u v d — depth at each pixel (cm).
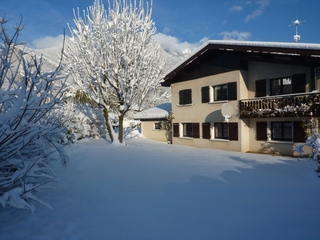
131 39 1712
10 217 411
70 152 1170
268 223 399
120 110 1691
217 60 1667
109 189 576
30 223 390
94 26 1727
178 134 1983
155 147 1647
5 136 341
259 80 1477
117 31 1697
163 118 2164
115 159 1009
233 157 1143
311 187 603
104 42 1680
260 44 1295
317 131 1172
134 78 1670
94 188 580
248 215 431
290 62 1277
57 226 381
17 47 376
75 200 497
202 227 385
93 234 358
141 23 1797
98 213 436
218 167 855
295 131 1306
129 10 1792
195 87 1833
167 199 516
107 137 2180
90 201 495
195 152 1366
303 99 1217
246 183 639
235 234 362
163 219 415
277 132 1427
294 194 548
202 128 1778
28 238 343
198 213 441
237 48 1400
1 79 346
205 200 509
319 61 1167
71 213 433
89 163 895
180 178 690
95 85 1703
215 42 1512
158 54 1859
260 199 515
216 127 1719
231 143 1566
